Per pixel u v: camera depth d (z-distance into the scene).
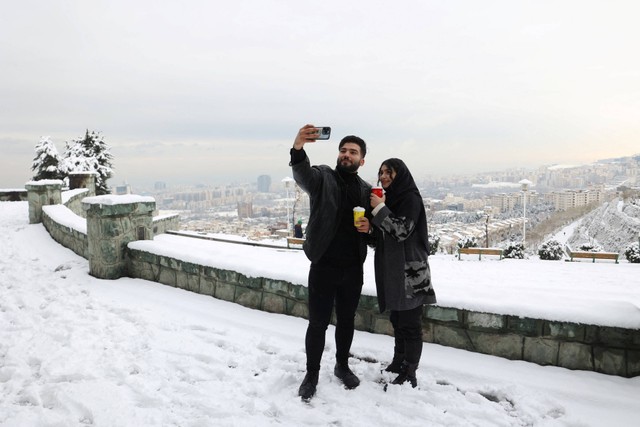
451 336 3.19
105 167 25.08
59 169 24.08
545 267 12.57
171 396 2.57
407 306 2.55
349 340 2.73
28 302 4.49
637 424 2.21
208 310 4.20
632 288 8.20
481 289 3.38
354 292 2.69
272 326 3.74
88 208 5.47
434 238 18.62
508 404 2.50
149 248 5.32
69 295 4.75
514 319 2.94
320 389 2.65
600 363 2.71
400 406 2.43
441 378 2.81
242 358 3.12
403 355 2.81
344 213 2.62
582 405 2.42
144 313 4.09
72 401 2.47
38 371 2.89
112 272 5.44
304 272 3.99
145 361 3.06
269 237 19.83
